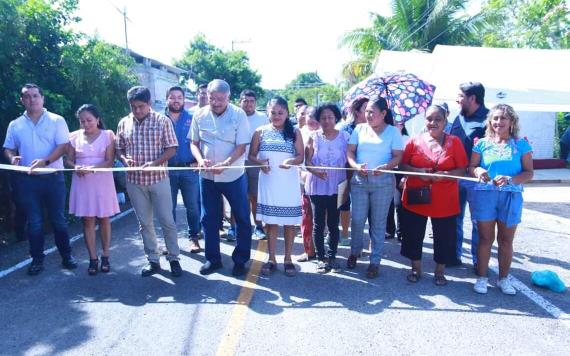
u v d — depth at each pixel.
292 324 3.79
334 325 3.78
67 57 7.57
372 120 4.62
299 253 5.79
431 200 4.45
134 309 4.11
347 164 4.91
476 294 4.41
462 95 5.02
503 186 4.19
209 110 4.78
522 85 8.97
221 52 40.88
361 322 3.82
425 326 3.74
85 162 4.83
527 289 4.53
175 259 4.95
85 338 3.60
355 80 22.14
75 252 5.85
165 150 4.74
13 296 4.41
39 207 4.98
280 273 5.00
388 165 4.56
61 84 7.55
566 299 4.29
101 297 4.39
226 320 3.88
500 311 4.02
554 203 9.45
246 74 40.62
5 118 6.41
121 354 3.37
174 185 5.79
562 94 8.80
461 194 5.04
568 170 14.23
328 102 4.88
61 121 4.94
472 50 9.97
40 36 7.08
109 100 9.47
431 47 19.11
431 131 4.47
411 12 19.31
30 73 7.05
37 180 4.86
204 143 4.80
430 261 5.48
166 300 4.31
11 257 5.65
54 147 4.89
